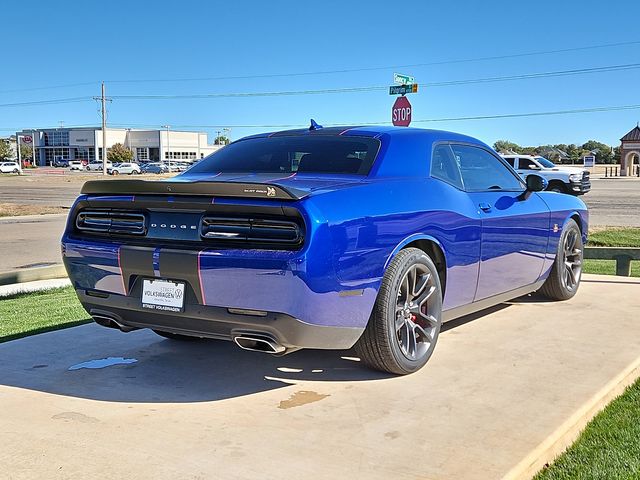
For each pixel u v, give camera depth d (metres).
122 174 81.69
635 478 2.82
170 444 3.01
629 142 62.16
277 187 3.22
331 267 3.28
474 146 4.93
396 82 11.57
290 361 4.26
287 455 2.89
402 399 3.55
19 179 61.59
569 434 3.19
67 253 3.85
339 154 4.14
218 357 4.36
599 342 4.64
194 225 3.43
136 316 3.73
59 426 3.21
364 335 3.76
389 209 3.68
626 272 7.52
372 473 2.73
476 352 4.40
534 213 5.25
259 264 3.21
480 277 4.60
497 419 3.27
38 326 5.47
